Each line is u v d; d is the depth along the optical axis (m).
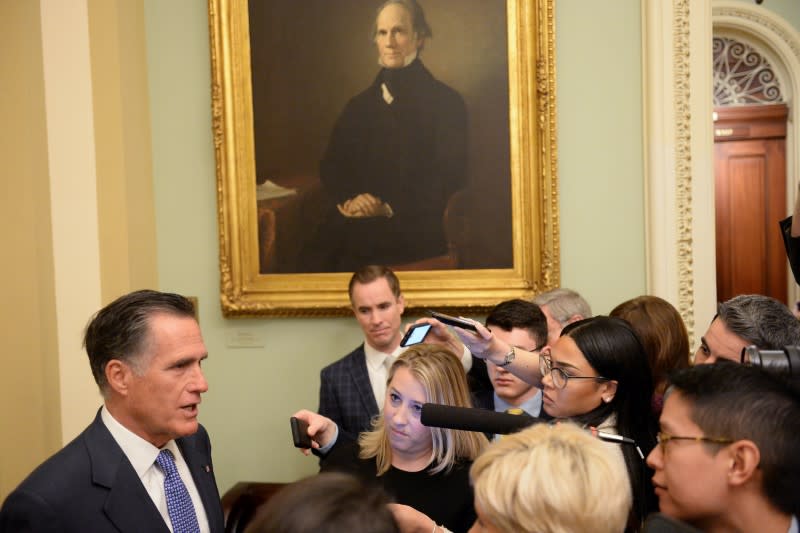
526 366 2.30
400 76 3.84
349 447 2.27
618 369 1.78
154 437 1.70
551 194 3.71
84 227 3.50
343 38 3.86
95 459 1.62
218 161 3.90
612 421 1.79
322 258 3.93
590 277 3.76
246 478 3.99
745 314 1.78
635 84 3.70
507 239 3.80
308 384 3.94
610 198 3.73
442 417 1.62
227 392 3.99
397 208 3.87
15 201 3.32
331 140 3.90
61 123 3.50
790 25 6.22
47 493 1.53
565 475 1.03
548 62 3.68
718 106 6.46
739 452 1.15
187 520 1.72
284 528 0.88
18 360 3.29
